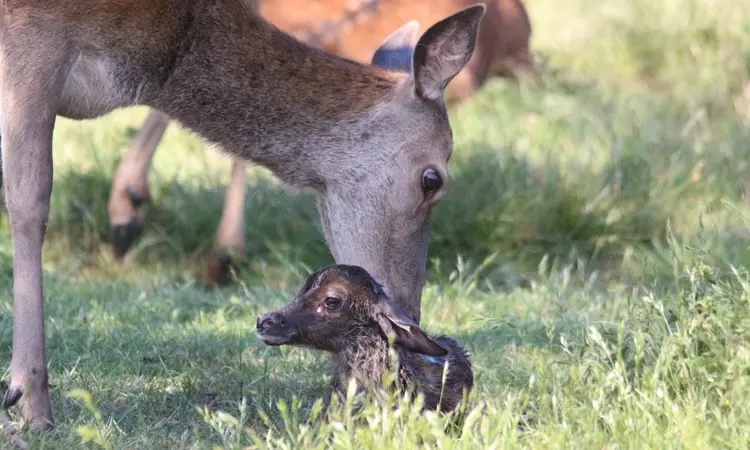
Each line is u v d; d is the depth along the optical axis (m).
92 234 16.03
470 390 8.84
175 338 11.59
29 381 8.77
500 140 18.42
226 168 18.03
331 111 10.21
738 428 8.02
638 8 23.19
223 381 10.28
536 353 10.97
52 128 9.07
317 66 10.29
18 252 8.90
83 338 11.43
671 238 13.17
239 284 14.84
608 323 10.91
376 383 8.46
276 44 10.21
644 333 9.38
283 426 9.08
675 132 18.58
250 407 9.59
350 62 10.48
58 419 9.10
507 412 7.82
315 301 8.53
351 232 10.30
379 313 8.48
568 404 8.52
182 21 9.76
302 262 15.00
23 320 8.82
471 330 12.04
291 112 10.19
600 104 19.94
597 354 9.39
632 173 16.67
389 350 8.44
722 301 9.37
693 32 22.12
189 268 15.61
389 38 11.54
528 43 21.47
